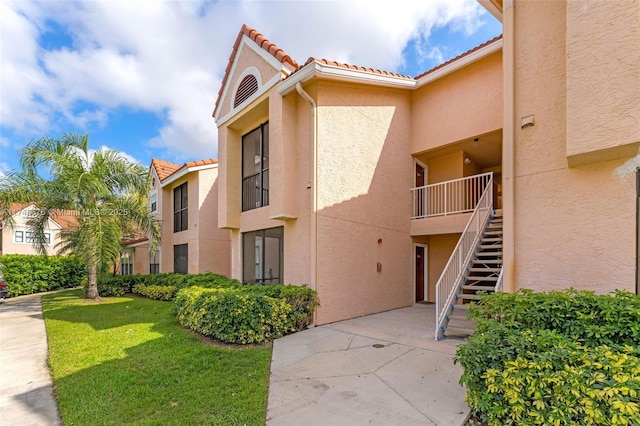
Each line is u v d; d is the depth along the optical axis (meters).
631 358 2.91
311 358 5.95
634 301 3.63
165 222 19.16
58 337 7.79
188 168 15.90
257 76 10.39
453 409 4.01
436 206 12.41
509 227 5.65
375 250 10.23
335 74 8.66
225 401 4.28
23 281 19.31
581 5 4.49
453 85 10.79
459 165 12.00
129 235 16.23
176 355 6.09
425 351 6.29
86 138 14.43
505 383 3.17
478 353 3.54
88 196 13.57
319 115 8.88
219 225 12.01
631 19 4.09
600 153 4.42
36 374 5.59
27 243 25.97
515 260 5.59
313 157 8.73
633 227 4.48
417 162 12.28
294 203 9.29
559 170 5.20
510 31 5.83
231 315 6.80
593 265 4.80
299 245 9.16
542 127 5.41
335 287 8.95
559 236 5.15
